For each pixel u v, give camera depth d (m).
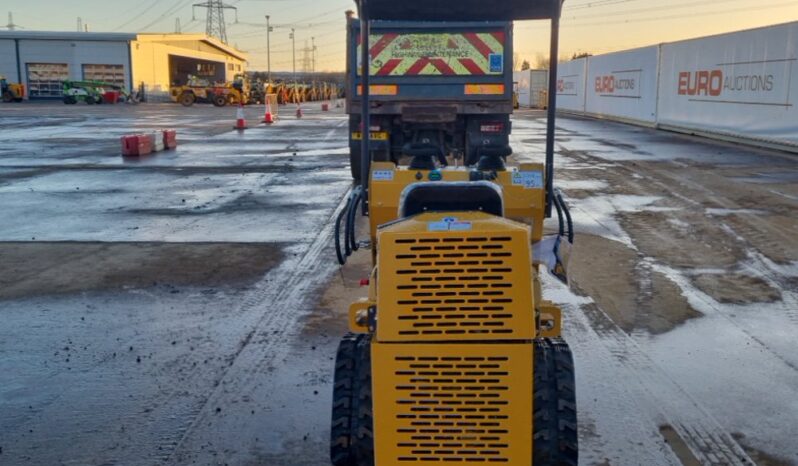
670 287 8.12
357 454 3.77
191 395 5.55
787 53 20.88
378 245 3.46
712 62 25.98
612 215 11.98
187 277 8.62
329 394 5.55
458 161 14.67
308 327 6.98
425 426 3.48
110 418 5.20
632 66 35.03
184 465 4.58
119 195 14.33
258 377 5.86
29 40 70.25
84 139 26.58
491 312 3.41
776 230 10.82
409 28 13.57
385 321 3.45
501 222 3.60
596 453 4.65
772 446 4.77
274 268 9.02
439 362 3.44
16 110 51.22
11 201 13.67
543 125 35.19
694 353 6.30
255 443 4.84
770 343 6.54
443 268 3.42
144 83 73.19
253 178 16.67
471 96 13.75
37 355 6.34
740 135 23.94
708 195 13.82
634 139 26.53
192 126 34.38
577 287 8.10
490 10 5.13
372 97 13.79
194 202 13.55
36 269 8.98
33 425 5.12
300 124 36.41
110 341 6.65
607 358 6.17
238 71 100.44
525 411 3.44
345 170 18.05
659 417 5.14
